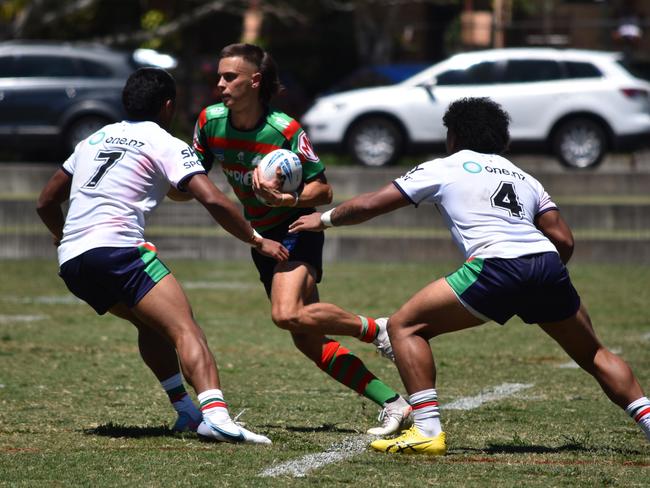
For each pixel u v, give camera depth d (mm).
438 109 77688
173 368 22000
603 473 18344
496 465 18938
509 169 19969
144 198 20688
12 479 17750
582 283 52156
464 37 103688
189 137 87375
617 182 73125
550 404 25812
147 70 21609
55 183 21766
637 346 35719
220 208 20297
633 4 114750
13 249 62969
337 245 61281
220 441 20625
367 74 84438
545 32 96938
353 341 37312
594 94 75938
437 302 19344
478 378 29828
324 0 109688
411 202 19875
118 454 19609
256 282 53281
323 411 24719
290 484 17422
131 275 20172
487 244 19172
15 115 80750
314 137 79688
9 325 39656
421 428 19828
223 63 21781
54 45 82438
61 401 25656
